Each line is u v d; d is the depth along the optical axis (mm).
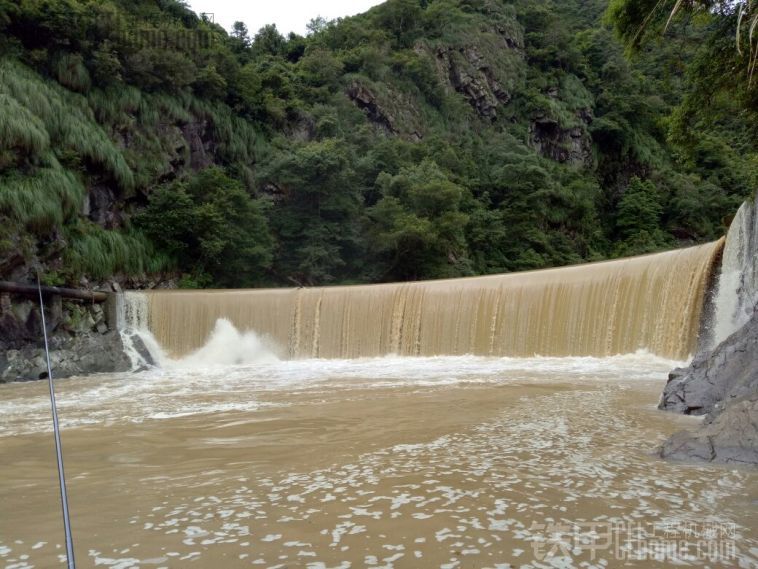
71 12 31688
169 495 5191
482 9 88250
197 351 25469
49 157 26188
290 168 40625
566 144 77062
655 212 67188
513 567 3295
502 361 19875
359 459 6363
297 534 3969
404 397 11875
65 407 12586
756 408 6270
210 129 41750
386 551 3592
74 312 24328
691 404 8930
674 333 17141
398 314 23875
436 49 77438
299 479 5570
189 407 11859
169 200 33312
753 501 4453
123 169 31266
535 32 91688
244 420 9773
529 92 80562
